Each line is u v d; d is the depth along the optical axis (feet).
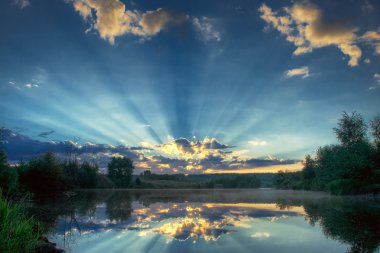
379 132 199.93
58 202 125.18
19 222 31.53
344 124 212.23
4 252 27.37
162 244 42.11
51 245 36.99
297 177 474.49
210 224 61.52
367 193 182.29
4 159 120.47
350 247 40.14
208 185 570.05
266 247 40.22
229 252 37.45
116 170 485.97
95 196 183.21
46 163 177.37
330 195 190.29
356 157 184.55
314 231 52.42
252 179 631.97
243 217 72.64
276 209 93.25
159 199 152.05
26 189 160.04
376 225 58.90
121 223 63.21
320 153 270.05
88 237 47.47
